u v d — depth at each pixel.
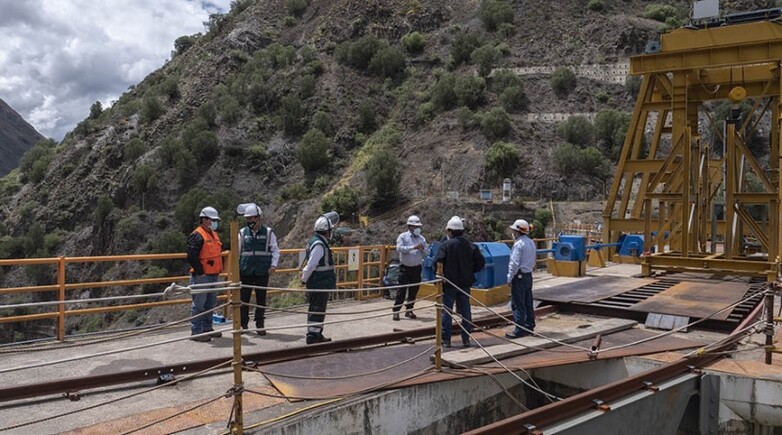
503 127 67.56
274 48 97.50
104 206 76.44
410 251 10.97
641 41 77.25
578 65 77.50
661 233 16.72
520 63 80.75
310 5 110.62
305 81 86.75
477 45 85.62
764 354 7.97
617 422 5.95
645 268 15.73
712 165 17.86
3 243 78.25
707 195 16.20
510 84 75.94
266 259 9.43
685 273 16.73
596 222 53.50
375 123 81.25
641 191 19.33
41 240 78.81
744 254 17.75
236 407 4.91
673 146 16.08
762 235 15.82
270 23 108.38
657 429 6.48
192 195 71.31
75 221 82.19
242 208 9.34
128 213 75.62
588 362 7.94
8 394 5.86
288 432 5.32
